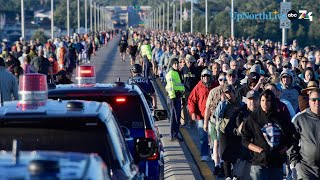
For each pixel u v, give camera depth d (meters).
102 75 81.69
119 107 19.00
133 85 20.28
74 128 12.62
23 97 13.82
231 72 29.11
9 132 12.53
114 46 183.88
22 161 8.48
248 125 19.16
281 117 19.08
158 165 19.22
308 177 19.45
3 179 7.88
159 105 49.72
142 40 104.19
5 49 55.34
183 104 39.03
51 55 57.09
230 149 24.47
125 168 13.05
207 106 27.44
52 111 12.73
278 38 197.12
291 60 44.81
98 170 8.85
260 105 19.12
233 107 24.45
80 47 104.00
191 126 40.50
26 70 42.12
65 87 19.34
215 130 27.22
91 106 13.45
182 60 40.22
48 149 12.56
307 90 22.83
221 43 82.94
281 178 19.28
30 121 12.45
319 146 19.33
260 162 18.98
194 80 39.41
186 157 31.77
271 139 18.95
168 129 38.78
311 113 19.52
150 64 76.25
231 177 24.69
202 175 27.94
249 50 67.56
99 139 12.71
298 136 19.36
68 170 8.33
